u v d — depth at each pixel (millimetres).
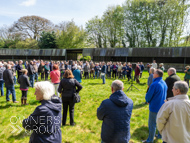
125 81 12258
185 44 32812
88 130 4230
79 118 5008
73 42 41469
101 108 2213
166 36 33781
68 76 3980
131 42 38125
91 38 42469
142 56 25781
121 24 38125
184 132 2043
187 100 2105
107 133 2158
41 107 1873
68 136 3830
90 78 14258
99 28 41000
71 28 41188
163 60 25531
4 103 6375
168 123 2154
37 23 47062
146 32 35562
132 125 4484
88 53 29953
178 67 24141
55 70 6223
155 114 3248
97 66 13852
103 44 42375
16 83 10766
